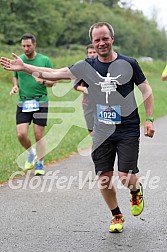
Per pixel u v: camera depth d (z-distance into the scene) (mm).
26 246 8008
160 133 21172
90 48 13672
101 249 7848
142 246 7965
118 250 7793
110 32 8266
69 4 110375
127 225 9047
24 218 9516
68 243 8133
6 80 38438
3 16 86500
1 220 9398
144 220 9312
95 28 8258
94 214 9719
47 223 9188
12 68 8656
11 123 23094
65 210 10031
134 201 8898
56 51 65625
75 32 108125
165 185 12117
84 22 109375
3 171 13523
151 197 10977
